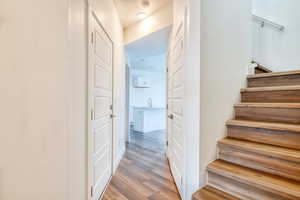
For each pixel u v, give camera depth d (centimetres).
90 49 141
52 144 97
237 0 178
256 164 122
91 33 144
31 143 93
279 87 154
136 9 255
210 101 139
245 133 146
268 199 101
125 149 350
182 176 163
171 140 241
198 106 130
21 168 92
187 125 146
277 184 99
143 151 338
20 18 92
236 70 176
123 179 213
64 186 99
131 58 440
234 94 173
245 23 194
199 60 130
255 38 282
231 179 118
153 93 752
